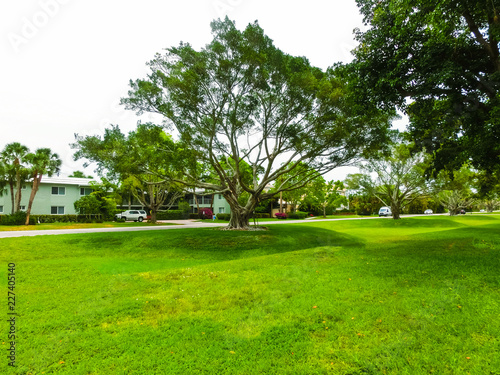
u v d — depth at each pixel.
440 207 71.56
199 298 6.20
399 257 9.24
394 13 9.38
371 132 16.78
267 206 59.03
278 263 9.73
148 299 6.20
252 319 5.01
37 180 30.33
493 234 16.12
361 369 3.49
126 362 3.81
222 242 16.42
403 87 9.29
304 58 16.55
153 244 16.12
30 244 15.30
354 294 5.89
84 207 35.34
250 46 15.43
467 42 9.33
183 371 3.59
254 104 16.19
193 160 15.46
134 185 33.69
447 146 11.34
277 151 19.61
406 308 5.00
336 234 20.33
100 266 10.45
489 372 3.30
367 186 36.03
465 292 5.59
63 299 6.35
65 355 4.01
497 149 9.43
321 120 16.73
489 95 9.05
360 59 10.50
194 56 16.11
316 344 4.08
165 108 16.36
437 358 3.59
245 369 3.59
